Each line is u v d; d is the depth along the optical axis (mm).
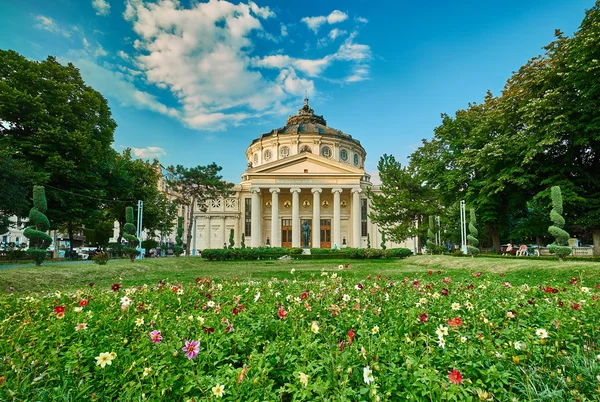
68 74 28484
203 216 58438
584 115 20344
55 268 14211
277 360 2998
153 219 39906
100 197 29125
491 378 2732
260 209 53312
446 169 30828
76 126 27453
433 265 21719
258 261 31516
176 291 6750
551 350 3287
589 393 2738
